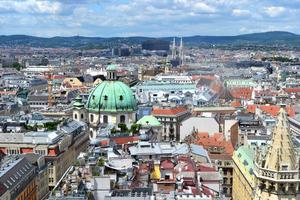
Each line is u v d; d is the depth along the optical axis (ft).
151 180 647.56
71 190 581.53
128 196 565.12
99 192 590.55
